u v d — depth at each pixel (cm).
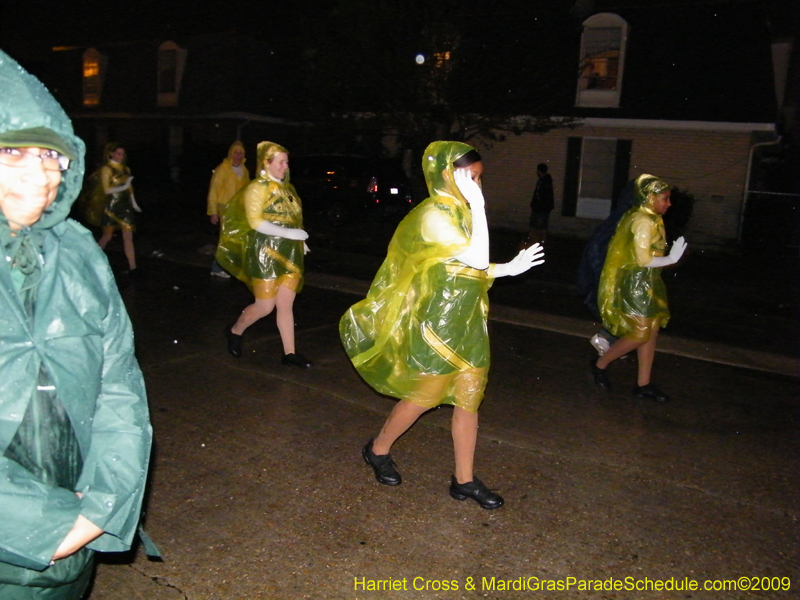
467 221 380
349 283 1051
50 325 166
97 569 338
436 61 1430
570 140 1897
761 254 1614
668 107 1773
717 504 429
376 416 544
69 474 176
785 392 653
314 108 1510
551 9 1900
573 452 496
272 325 784
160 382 596
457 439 407
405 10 1405
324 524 387
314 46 1500
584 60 1842
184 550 357
